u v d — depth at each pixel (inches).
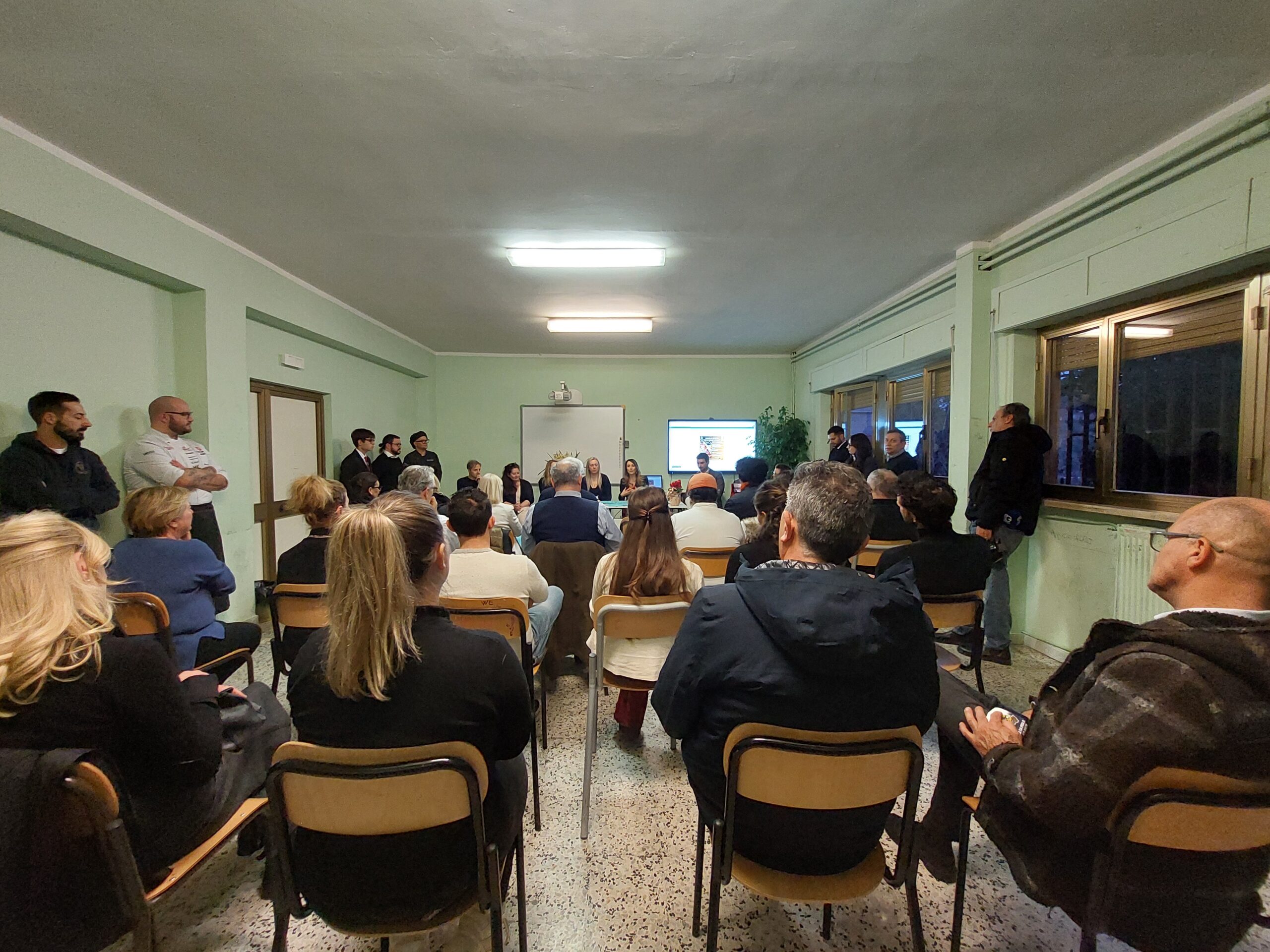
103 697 33.5
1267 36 63.0
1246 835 30.8
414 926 35.7
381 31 63.1
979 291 128.1
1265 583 32.0
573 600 94.1
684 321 212.8
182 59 67.5
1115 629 34.5
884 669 36.3
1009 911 51.7
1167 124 81.3
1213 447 86.5
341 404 202.1
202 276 119.3
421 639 36.0
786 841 38.0
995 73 70.3
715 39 64.5
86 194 92.4
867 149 88.5
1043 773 33.0
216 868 56.9
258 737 50.0
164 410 107.4
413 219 116.2
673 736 42.4
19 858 29.1
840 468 41.5
